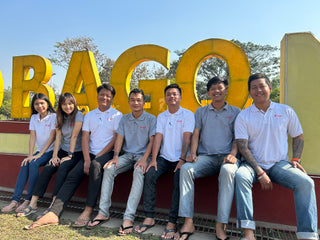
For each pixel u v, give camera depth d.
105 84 3.08
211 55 3.32
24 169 3.11
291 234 2.51
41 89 4.12
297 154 2.35
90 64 3.88
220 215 2.21
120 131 2.93
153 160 2.66
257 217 2.71
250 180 2.16
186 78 3.41
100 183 2.71
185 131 2.71
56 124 3.17
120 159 2.80
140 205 3.19
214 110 2.70
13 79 4.39
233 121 2.66
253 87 2.41
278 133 2.37
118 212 3.02
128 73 3.72
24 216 2.77
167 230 2.35
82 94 3.97
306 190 2.01
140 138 2.91
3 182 3.97
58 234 2.35
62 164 2.90
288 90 2.80
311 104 2.72
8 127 4.11
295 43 2.80
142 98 2.90
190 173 2.36
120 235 2.35
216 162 2.60
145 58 3.62
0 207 3.14
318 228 2.54
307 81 2.74
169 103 2.79
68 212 3.02
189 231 2.31
